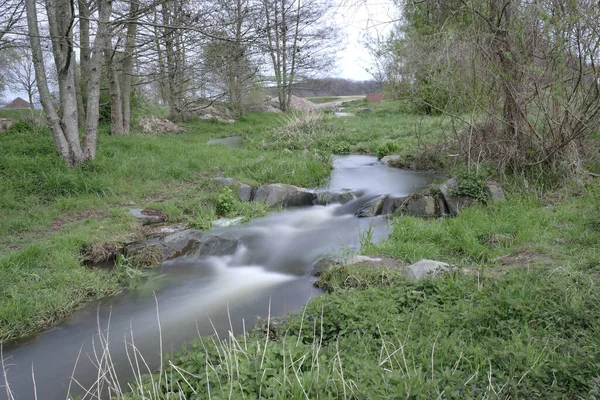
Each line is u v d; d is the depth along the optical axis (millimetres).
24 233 7672
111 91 16422
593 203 7219
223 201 9273
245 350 3586
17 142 12344
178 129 21094
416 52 10070
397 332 3977
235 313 5484
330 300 4848
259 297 5922
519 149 8703
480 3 8172
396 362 3449
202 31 9516
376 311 4469
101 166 10758
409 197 8867
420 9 8820
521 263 5660
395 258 6289
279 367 3334
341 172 12391
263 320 4938
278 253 7434
